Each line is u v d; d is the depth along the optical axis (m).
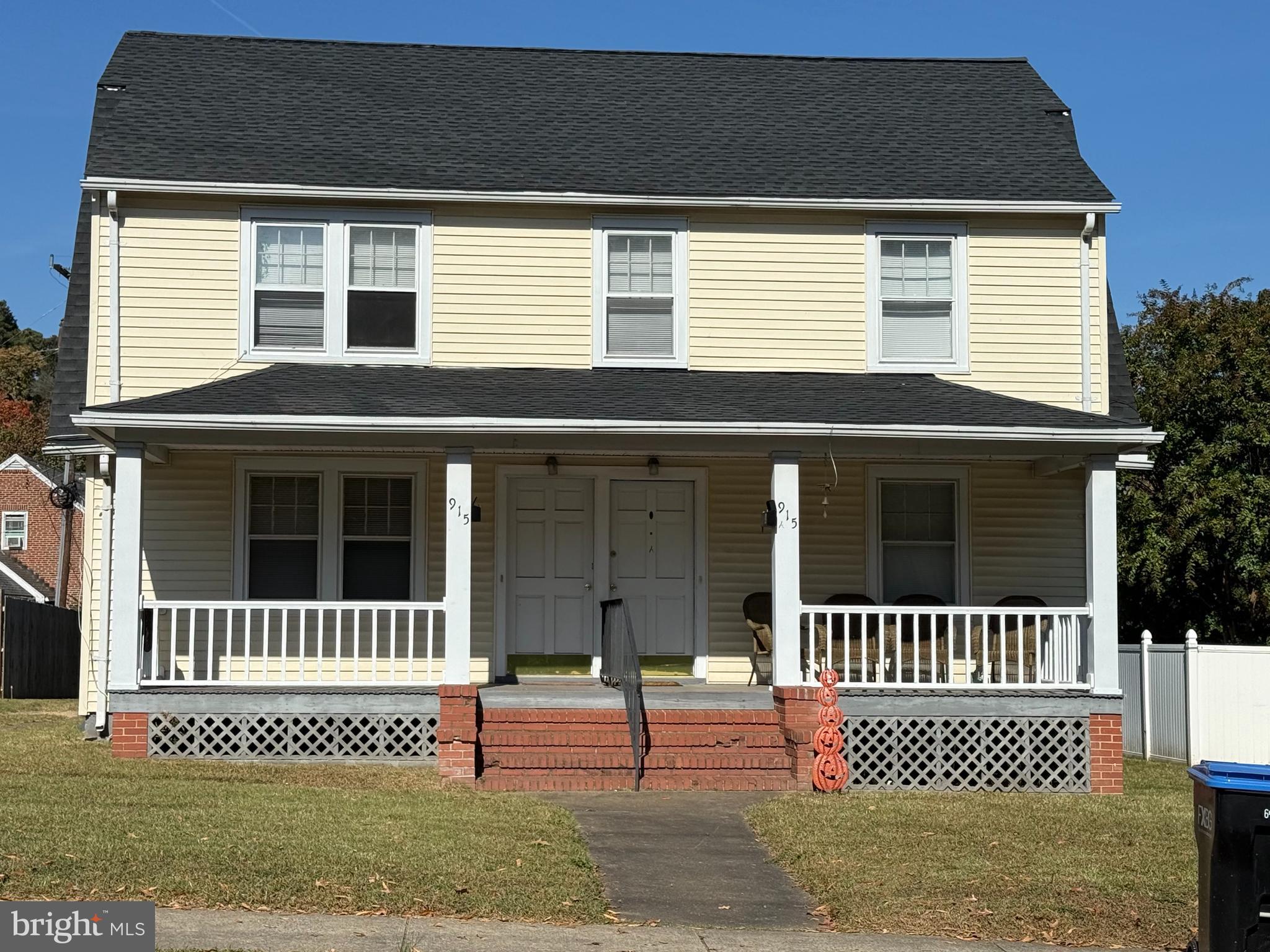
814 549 16.91
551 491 17.00
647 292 16.80
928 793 13.60
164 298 16.09
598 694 15.20
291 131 17.16
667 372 16.62
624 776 13.45
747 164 17.39
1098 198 16.97
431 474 16.59
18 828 9.95
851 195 16.78
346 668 16.34
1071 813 12.34
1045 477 17.17
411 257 16.53
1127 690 17.91
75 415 13.60
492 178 16.61
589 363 16.62
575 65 19.61
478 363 16.50
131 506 13.91
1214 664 16.27
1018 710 14.18
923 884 9.67
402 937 8.08
